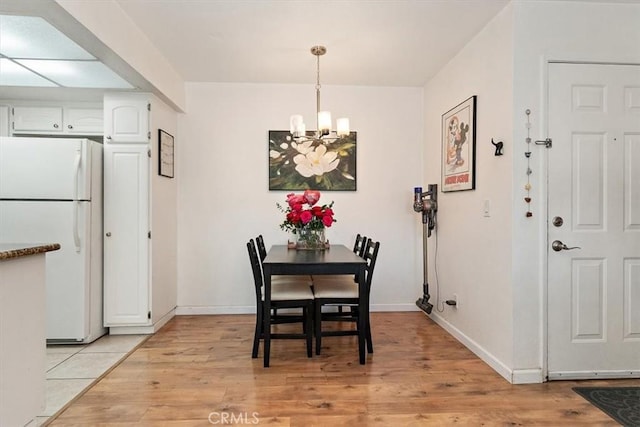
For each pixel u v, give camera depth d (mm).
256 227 3848
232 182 3828
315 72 3508
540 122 2293
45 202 2846
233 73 3541
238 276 3842
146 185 3146
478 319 2727
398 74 3572
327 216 3176
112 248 3129
